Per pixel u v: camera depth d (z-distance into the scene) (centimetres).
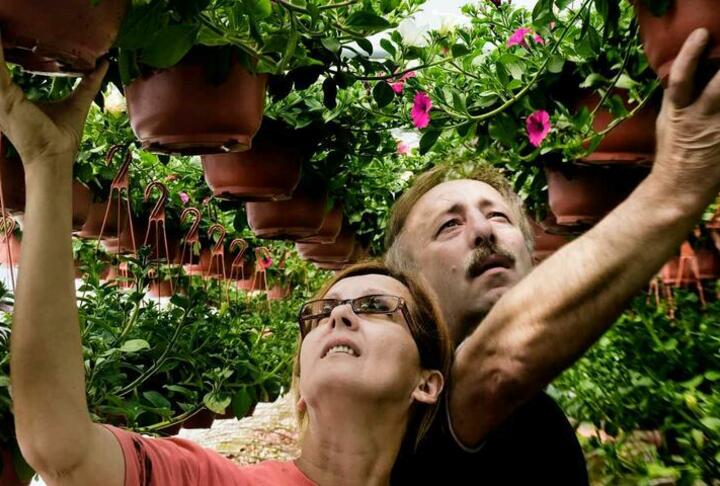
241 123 167
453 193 145
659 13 95
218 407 278
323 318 112
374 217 438
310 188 278
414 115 242
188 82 160
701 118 93
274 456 545
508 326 112
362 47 189
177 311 299
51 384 84
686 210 98
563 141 222
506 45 276
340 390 99
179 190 398
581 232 296
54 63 106
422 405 114
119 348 229
